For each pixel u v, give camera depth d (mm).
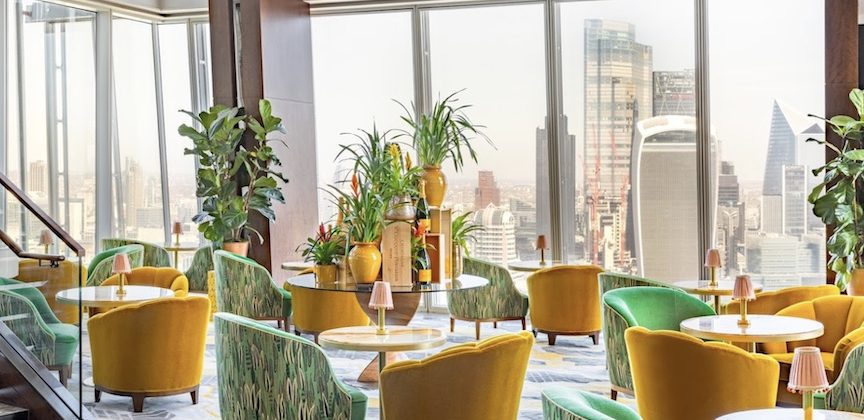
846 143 8922
